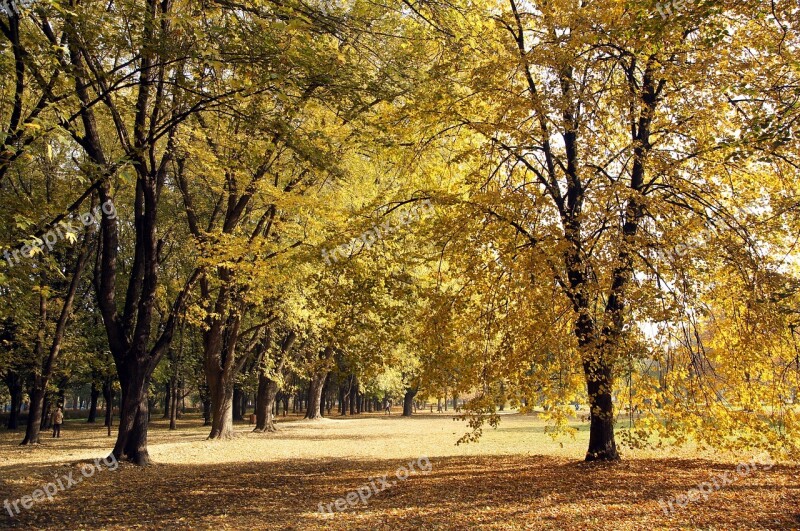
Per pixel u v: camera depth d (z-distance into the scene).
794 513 8.41
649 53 9.16
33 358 23.41
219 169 13.90
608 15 9.79
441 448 20.52
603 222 9.45
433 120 12.16
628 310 9.28
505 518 8.87
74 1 9.46
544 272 9.28
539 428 30.00
